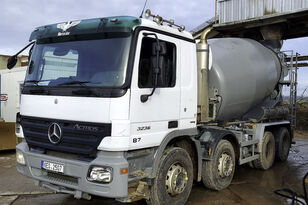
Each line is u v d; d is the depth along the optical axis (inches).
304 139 541.3
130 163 150.9
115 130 136.5
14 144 363.3
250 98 269.0
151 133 155.4
